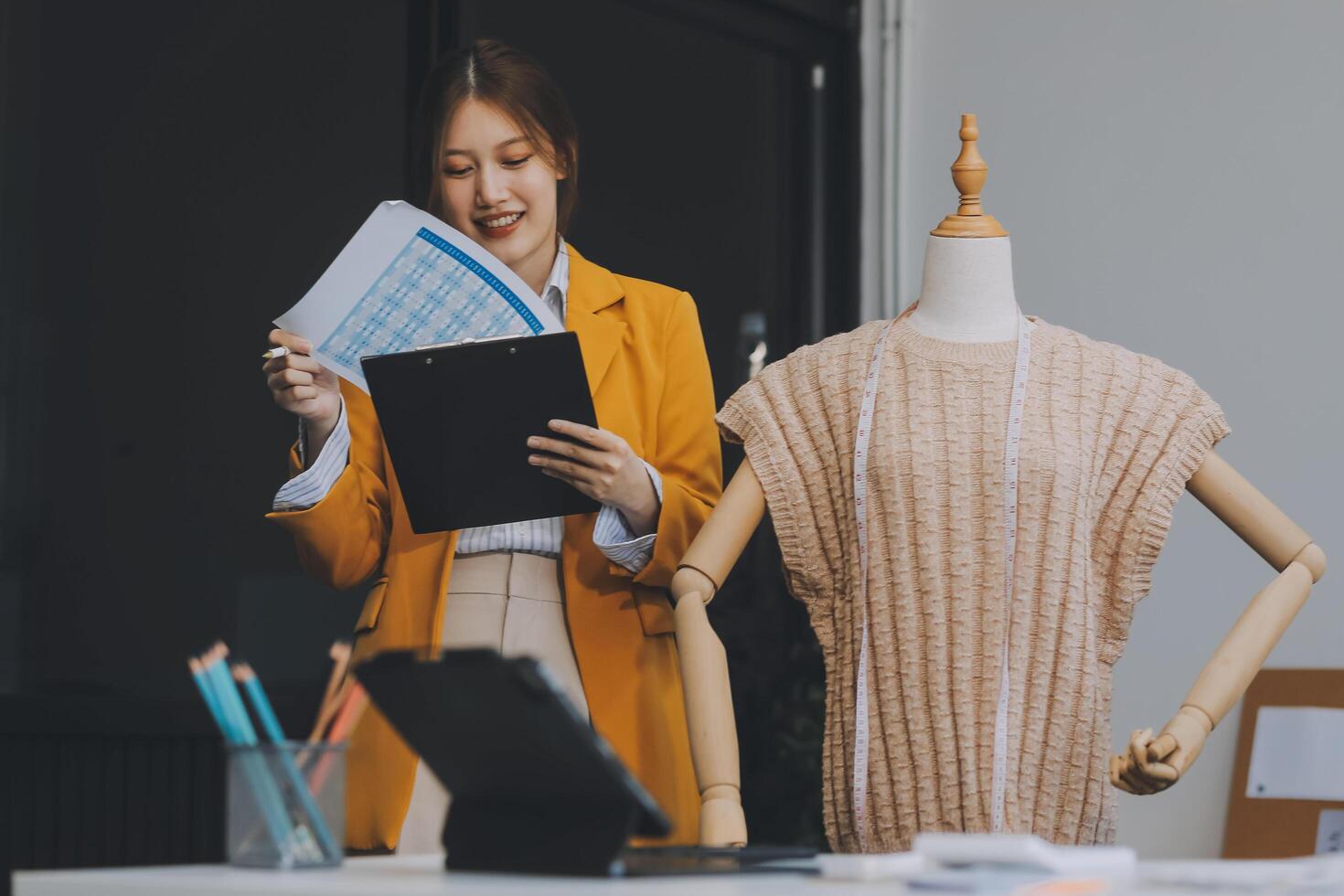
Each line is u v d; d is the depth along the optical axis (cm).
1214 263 347
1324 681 320
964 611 184
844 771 189
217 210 303
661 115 363
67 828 278
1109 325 359
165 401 295
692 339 229
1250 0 347
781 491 196
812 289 394
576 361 199
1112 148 362
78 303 287
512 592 212
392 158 324
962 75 386
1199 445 191
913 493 188
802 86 397
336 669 136
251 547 303
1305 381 334
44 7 285
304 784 127
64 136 286
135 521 290
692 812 214
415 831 210
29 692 276
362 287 212
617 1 355
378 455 226
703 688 185
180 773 291
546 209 223
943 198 388
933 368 193
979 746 181
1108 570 190
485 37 329
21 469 279
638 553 209
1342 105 335
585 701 212
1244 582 338
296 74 314
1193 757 170
